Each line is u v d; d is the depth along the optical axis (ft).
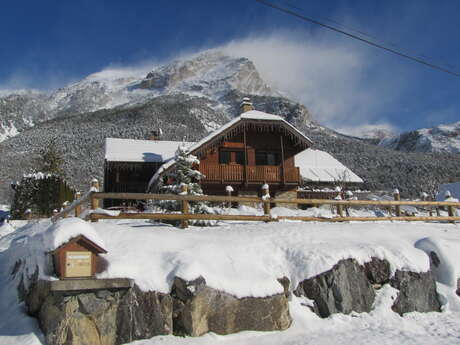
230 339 26.25
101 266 25.80
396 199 52.16
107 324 24.36
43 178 89.97
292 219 42.80
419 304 32.78
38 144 323.78
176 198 36.68
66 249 24.22
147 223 39.52
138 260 27.12
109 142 97.45
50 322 23.48
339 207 46.26
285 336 27.12
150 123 411.95
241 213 54.24
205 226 40.29
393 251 34.65
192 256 28.53
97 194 34.55
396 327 29.43
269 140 90.07
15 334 24.21
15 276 31.45
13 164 257.14
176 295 26.21
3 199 180.14
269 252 32.48
